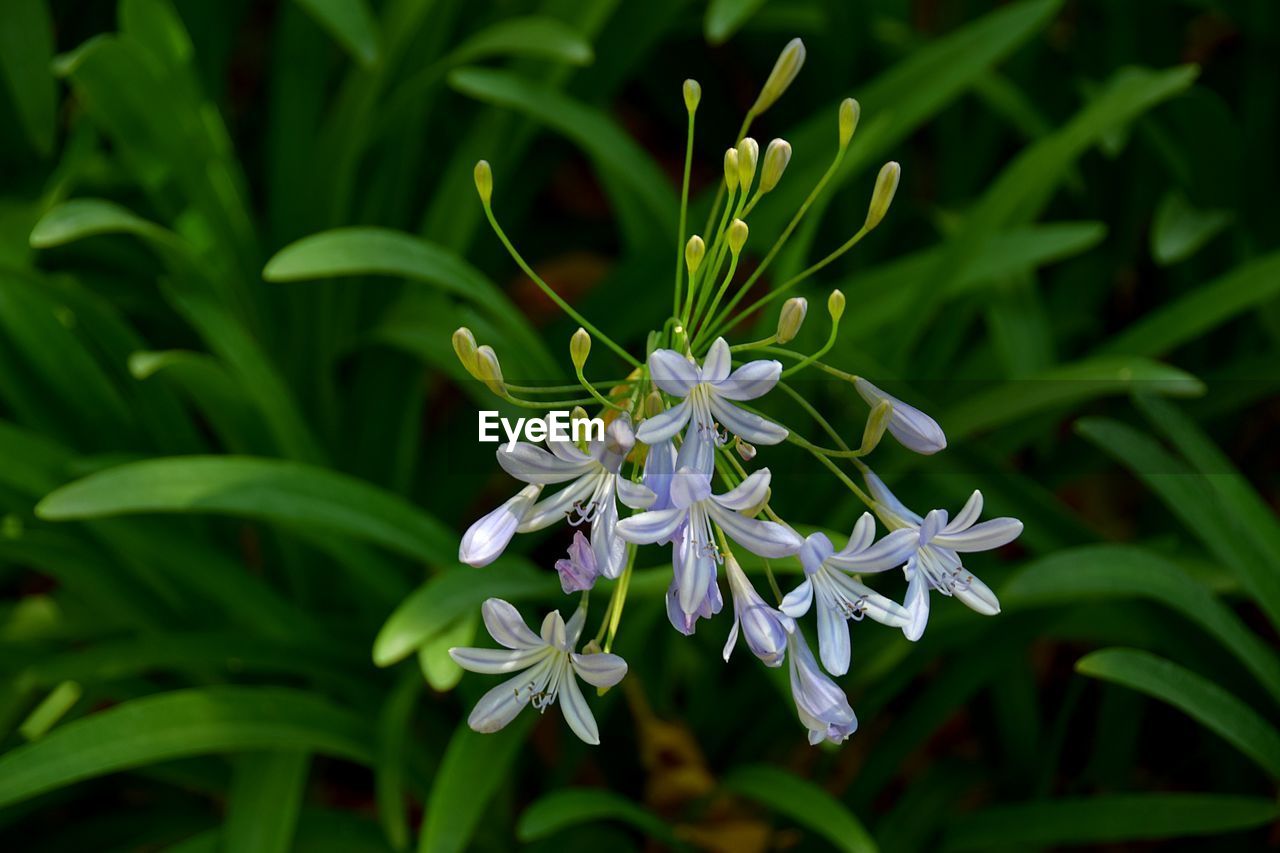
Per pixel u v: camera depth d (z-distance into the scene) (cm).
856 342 111
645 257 118
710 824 110
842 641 79
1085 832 101
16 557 103
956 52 114
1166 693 96
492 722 80
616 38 123
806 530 98
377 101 118
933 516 79
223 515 114
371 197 122
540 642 80
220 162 110
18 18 112
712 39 105
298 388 120
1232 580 103
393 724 101
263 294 117
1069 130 107
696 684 111
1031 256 109
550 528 117
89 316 105
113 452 107
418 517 101
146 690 109
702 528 78
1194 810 99
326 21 106
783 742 111
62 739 96
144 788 115
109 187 121
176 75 107
